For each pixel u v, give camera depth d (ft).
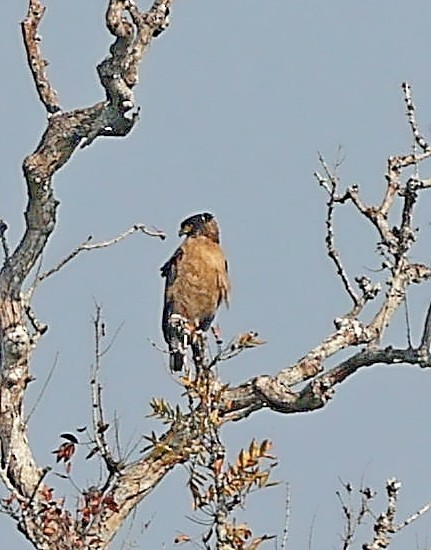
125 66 42.24
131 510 41.11
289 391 42.78
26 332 42.75
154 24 42.45
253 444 36.01
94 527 39.63
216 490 35.78
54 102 42.96
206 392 37.04
